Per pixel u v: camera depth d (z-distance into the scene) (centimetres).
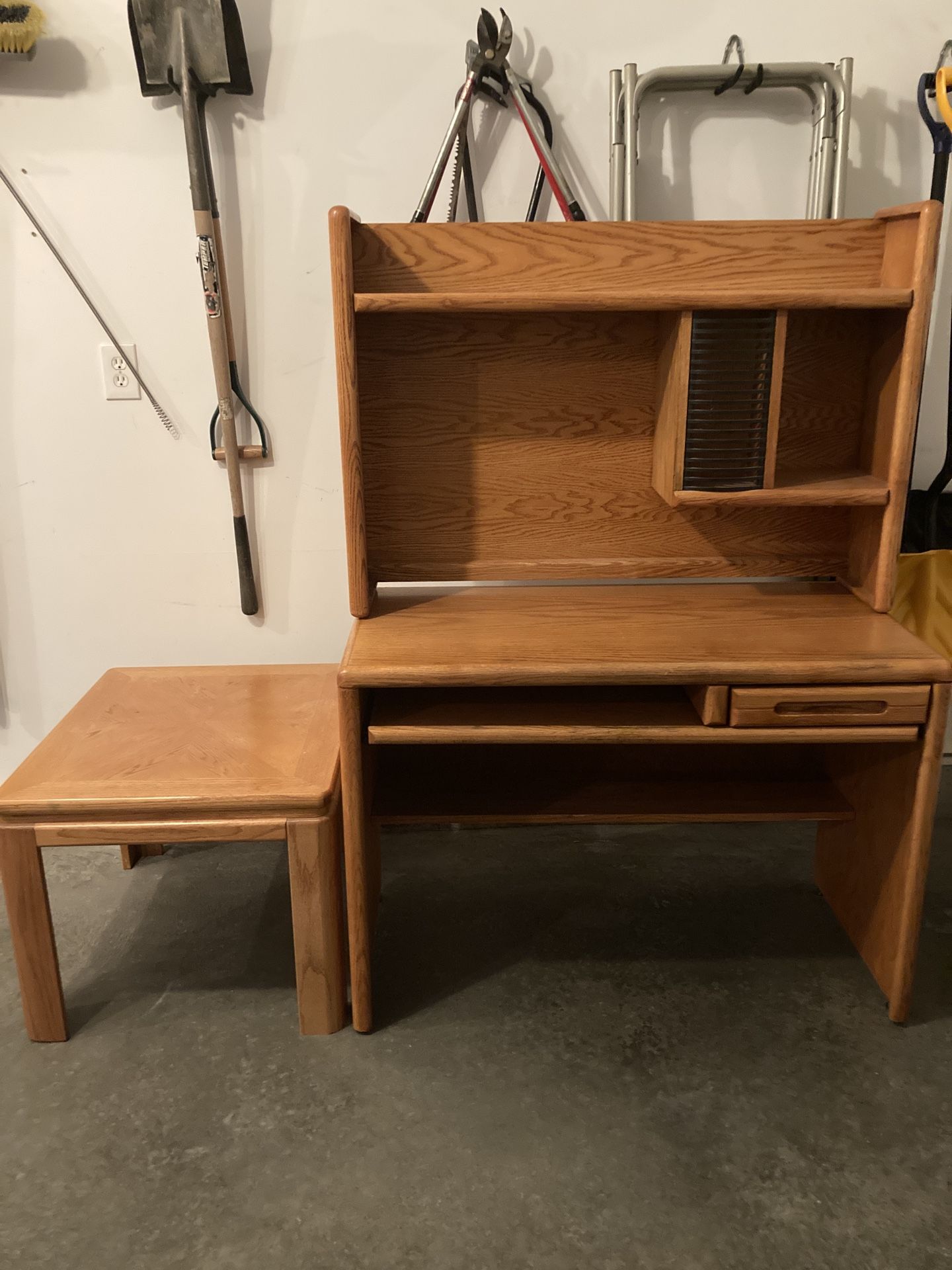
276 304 200
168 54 177
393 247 168
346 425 167
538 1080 161
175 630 221
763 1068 163
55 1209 139
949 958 188
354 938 166
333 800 163
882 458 175
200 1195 141
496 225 167
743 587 199
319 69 188
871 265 172
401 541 191
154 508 212
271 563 217
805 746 203
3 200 191
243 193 193
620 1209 138
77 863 223
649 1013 176
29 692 224
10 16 175
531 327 179
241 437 208
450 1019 175
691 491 168
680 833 233
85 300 197
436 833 234
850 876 193
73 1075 163
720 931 198
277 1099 158
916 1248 132
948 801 238
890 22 191
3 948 192
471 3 185
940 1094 157
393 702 171
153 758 172
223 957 191
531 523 191
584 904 206
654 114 192
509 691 176
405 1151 148
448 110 191
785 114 194
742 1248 132
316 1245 133
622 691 176
